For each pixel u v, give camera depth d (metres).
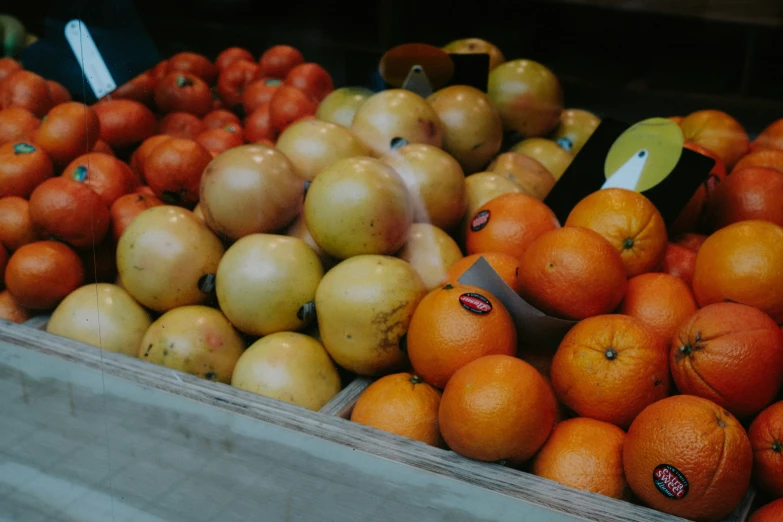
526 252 0.95
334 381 1.00
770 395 0.81
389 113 1.21
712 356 0.80
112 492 1.00
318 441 0.84
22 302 1.13
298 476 0.86
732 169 1.28
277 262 1.01
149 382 0.94
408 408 0.87
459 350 0.86
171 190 1.19
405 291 0.96
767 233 0.91
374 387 0.92
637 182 1.18
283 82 1.52
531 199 1.09
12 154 1.19
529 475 0.78
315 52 1.53
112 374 0.96
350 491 0.84
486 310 0.87
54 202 1.08
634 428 0.77
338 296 0.97
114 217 1.14
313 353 1.00
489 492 0.77
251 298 1.01
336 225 1.01
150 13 1.44
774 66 1.22
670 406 0.75
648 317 0.94
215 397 0.91
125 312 1.08
